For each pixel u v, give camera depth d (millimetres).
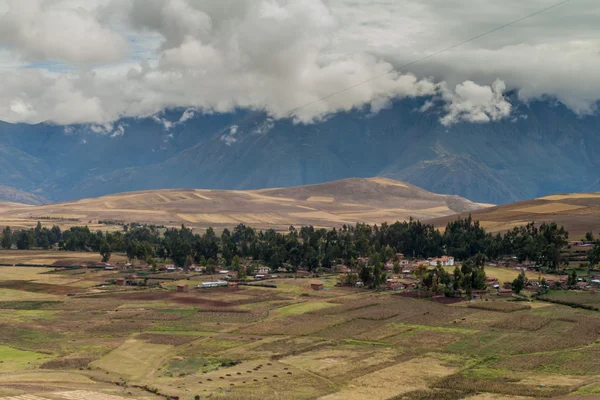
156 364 180125
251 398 144750
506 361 176625
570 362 173000
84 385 156875
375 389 152250
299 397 146500
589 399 138500
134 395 147625
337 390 151875
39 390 149250
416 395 147000
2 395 144000
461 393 148375
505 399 143125
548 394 144875
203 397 146500
